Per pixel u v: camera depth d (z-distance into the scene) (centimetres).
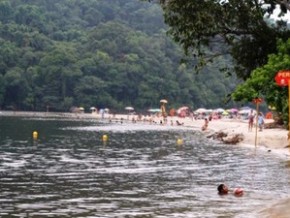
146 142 5356
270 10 2523
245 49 2602
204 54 2592
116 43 18850
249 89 2272
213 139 6028
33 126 8344
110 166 3064
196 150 4353
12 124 8794
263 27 2517
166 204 1834
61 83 16312
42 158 3500
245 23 2461
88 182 2388
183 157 3706
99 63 17100
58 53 16712
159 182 2405
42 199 1934
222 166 3108
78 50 18500
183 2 2341
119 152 4084
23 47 17838
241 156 3781
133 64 17412
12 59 16925
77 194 2052
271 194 2055
